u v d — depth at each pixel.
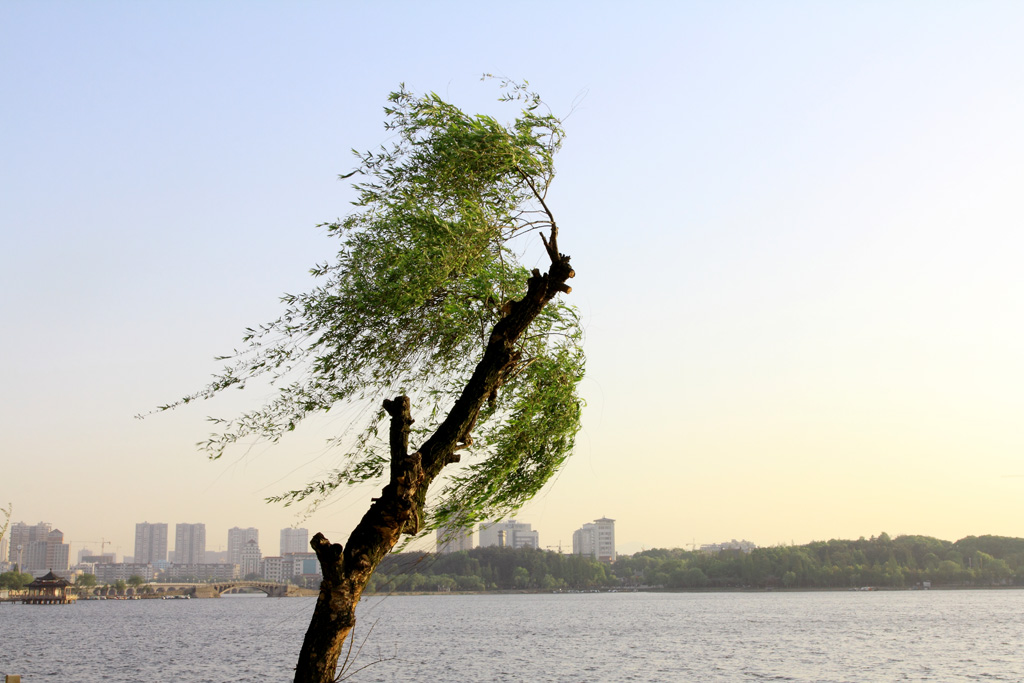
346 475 10.91
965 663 61.28
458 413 10.36
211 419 10.26
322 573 9.19
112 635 99.56
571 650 73.62
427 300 11.03
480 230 10.55
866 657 66.12
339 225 10.98
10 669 60.59
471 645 79.69
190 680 53.16
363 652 71.81
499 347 10.58
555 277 10.67
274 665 62.03
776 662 62.53
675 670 57.53
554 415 11.55
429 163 10.93
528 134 10.92
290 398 10.70
